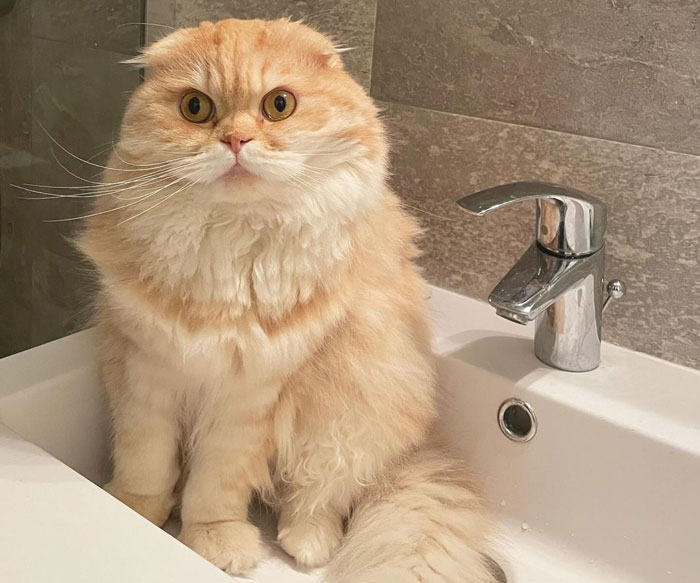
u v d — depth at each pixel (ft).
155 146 2.51
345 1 3.70
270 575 2.90
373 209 2.88
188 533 2.94
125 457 3.00
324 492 3.10
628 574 3.00
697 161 3.01
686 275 3.16
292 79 2.53
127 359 2.93
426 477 3.18
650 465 2.90
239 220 2.58
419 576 2.78
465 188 3.62
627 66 3.07
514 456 3.21
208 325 2.69
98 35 3.55
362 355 3.02
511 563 3.10
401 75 3.66
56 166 3.72
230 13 3.72
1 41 3.56
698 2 2.86
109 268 2.76
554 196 2.90
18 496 2.32
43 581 2.04
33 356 3.10
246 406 2.87
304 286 2.72
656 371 3.26
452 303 3.71
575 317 3.14
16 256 3.85
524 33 3.27
